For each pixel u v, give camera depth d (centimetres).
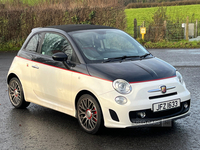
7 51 1758
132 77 453
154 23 1961
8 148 444
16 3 2105
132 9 3659
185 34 1952
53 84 540
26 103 641
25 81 610
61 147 439
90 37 551
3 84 884
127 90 440
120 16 1950
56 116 591
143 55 545
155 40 1909
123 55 532
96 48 531
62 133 496
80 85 482
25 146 449
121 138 465
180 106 476
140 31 1914
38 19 1922
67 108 522
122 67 480
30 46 623
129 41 586
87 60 500
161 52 1509
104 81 454
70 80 503
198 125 512
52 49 564
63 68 519
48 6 2022
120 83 443
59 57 505
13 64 644
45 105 571
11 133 505
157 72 475
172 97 461
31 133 501
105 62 502
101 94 451
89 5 2016
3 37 1894
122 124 438
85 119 499
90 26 606
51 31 587
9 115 605
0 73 1054
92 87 462
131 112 439
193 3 3656
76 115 509
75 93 495
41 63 570
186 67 1077
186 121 534
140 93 442
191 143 438
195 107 615
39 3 2142
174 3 3650
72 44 527
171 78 473
